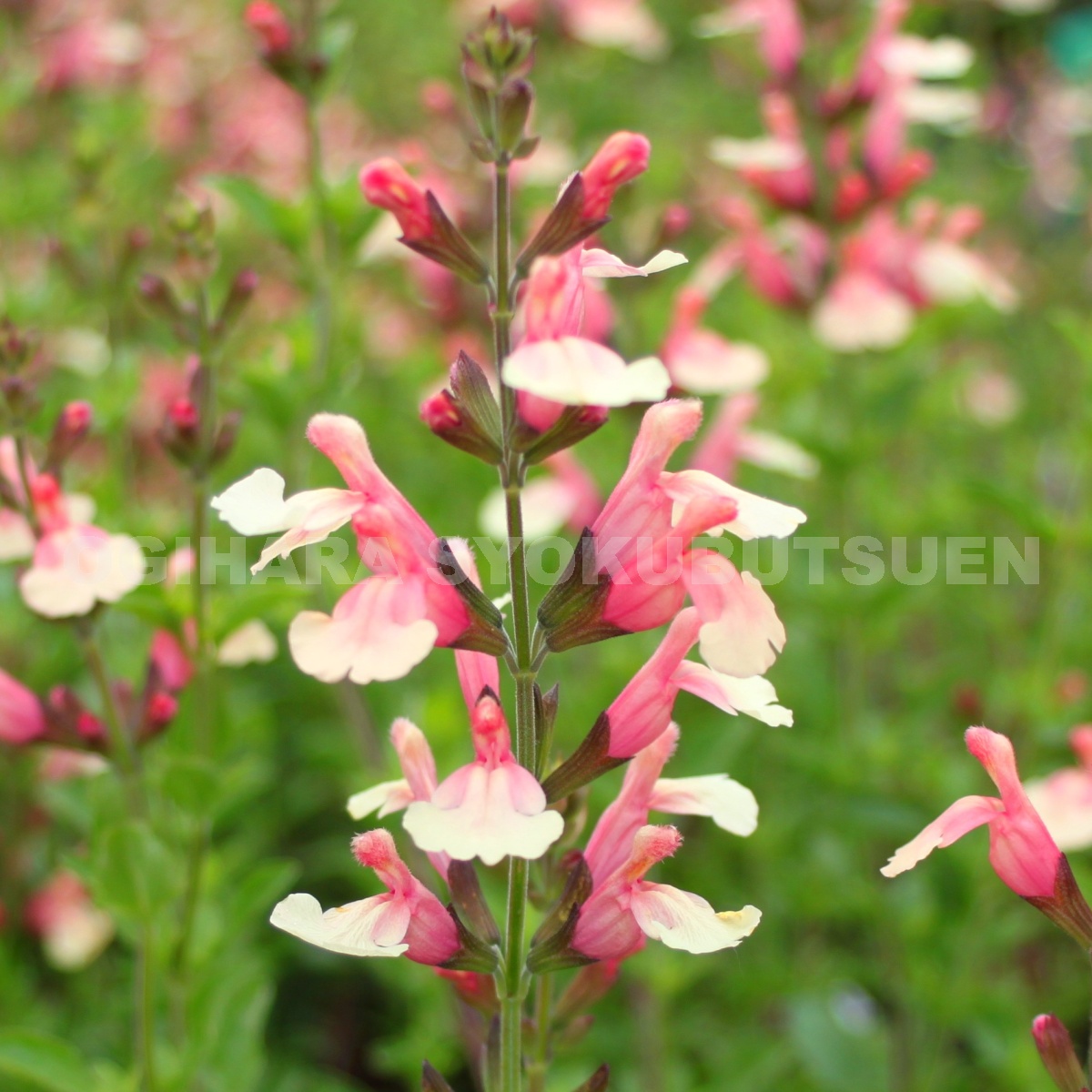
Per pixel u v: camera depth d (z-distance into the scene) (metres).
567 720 0.65
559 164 0.80
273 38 0.60
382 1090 0.73
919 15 0.83
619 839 0.42
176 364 0.93
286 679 0.82
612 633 0.40
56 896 0.68
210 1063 0.52
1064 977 0.73
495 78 0.40
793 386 0.81
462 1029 0.57
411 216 0.40
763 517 0.40
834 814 0.67
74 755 0.60
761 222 0.75
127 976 0.68
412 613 0.39
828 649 0.79
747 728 0.57
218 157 1.25
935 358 0.82
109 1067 0.49
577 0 0.89
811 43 0.71
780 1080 0.68
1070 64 1.48
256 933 0.71
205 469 0.51
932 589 0.71
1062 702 0.63
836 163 0.70
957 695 0.65
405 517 0.40
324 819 0.82
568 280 0.40
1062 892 0.41
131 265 0.65
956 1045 0.72
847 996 0.71
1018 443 0.93
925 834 0.41
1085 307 1.20
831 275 0.71
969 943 0.62
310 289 0.62
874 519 0.74
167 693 0.52
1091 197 1.33
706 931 0.40
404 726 0.42
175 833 0.52
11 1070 0.50
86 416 0.50
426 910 0.41
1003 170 1.26
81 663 0.65
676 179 1.05
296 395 0.59
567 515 0.65
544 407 0.40
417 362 0.90
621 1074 0.64
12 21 0.92
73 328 0.86
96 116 0.95
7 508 0.51
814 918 0.71
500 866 0.44
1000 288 0.73
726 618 0.40
